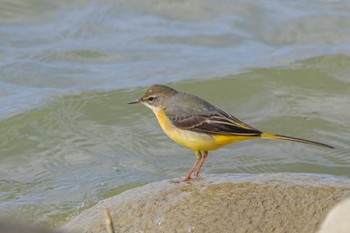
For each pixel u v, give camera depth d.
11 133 16.39
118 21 21.86
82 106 17.53
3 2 22.22
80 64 19.66
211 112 11.80
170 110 12.05
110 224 8.13
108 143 16.09
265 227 9.67
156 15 22.39
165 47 20.64
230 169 15.02
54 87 18.39
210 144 11.73
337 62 19.45
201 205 10.27
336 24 21.72
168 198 10.66
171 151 15.79
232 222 9.83
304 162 15.27
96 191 13.88
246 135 11.51
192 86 18.56
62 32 21.14
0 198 13.66
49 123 16.81
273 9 22.81
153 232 9.95
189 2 23.00
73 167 15.04
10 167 15.18
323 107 17.52
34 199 13.55
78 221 10.97
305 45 20.64
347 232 7.73
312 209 9.87
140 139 16.25
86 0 22.84
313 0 23.25
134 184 14.18
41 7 22.27
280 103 17.78
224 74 19.00
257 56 20.11
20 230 6.77
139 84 18.56
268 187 10.59
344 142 16.05
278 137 11.48
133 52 20.36
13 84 18.55
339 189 10.38
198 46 20.84
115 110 17.42
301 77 18.86
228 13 22.56
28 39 20.72
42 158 15.51
